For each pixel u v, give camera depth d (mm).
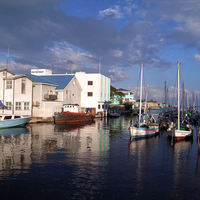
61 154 17688
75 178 12664
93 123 44844
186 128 30203
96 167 14766
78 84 55750
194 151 20828
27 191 10867
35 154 17406
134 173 13961
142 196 10812
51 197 10344
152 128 29734
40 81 42844
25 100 38219
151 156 18453
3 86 36219
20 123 32750
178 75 27484
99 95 59281
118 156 17891
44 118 40656
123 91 113812
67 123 41656
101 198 10422
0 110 36094
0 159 15836
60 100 46594
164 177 13492
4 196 10320
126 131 33375
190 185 12383
